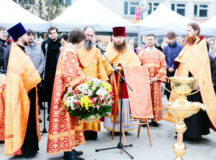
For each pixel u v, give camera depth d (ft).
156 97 15.78
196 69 12.29
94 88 9.57
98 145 12.71
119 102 13.14
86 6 24.82
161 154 11.66
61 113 9.86
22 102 9.91
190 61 12.42
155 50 15.85
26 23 21.42
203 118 12.94
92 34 12.60
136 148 12.38
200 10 67.00
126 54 13.26
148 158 11.19
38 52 17.49
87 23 23.17
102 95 9.52
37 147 11.08
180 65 13.10
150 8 65.00
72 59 9.73
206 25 29.40
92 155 11.44
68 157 10.73
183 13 66.23
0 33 16.42
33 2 43.29
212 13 66.69
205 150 12.19
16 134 9.70
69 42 10.20
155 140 13.61
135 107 12.09
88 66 12.46
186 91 8.36
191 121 12.73
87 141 13.30
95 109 9.69
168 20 26.76
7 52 13.08
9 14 21.39
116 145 12.73
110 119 13.55
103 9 25.00
